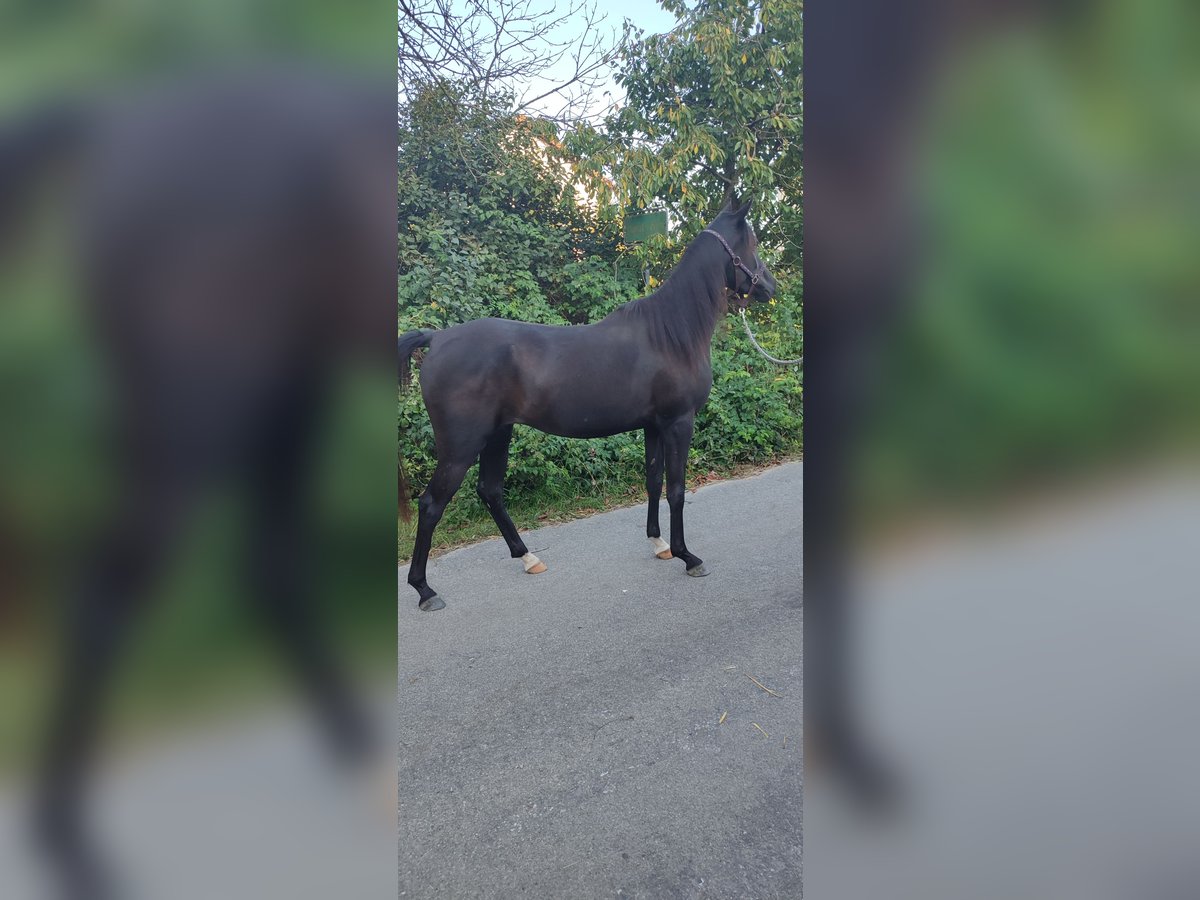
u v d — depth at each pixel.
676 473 3.04
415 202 4.69
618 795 1.61
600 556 3.34
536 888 1.35
